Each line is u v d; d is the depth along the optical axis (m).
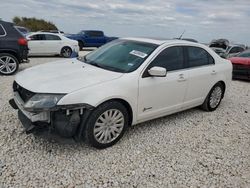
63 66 4.22
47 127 3.35
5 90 6.32
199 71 4.98
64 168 3.16
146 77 3.99
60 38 15.66
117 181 3.01
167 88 4.32
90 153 3.55
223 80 5.65
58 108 3.18
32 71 4.02
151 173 3.21
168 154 3.70
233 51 18.31
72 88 3.32
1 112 4.71
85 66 4.16
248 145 4.17
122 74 3.81
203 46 5.27
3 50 8.20
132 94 3.79
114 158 3.48
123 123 3.83
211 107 5.66
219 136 4.45
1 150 3.43
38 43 14.85
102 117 3.56
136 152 3.68
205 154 3.78
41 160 3.29
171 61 4.47
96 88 3.44
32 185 2.82
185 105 4.90
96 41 22.97
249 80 10.64
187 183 3.07
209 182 3.12
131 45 4.54
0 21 8.30
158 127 4.62
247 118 5.49
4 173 2.97
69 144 3.71
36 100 3.22
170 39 4.88
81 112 3.35
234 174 3.32
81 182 2.94
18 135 3.86
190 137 4.32
